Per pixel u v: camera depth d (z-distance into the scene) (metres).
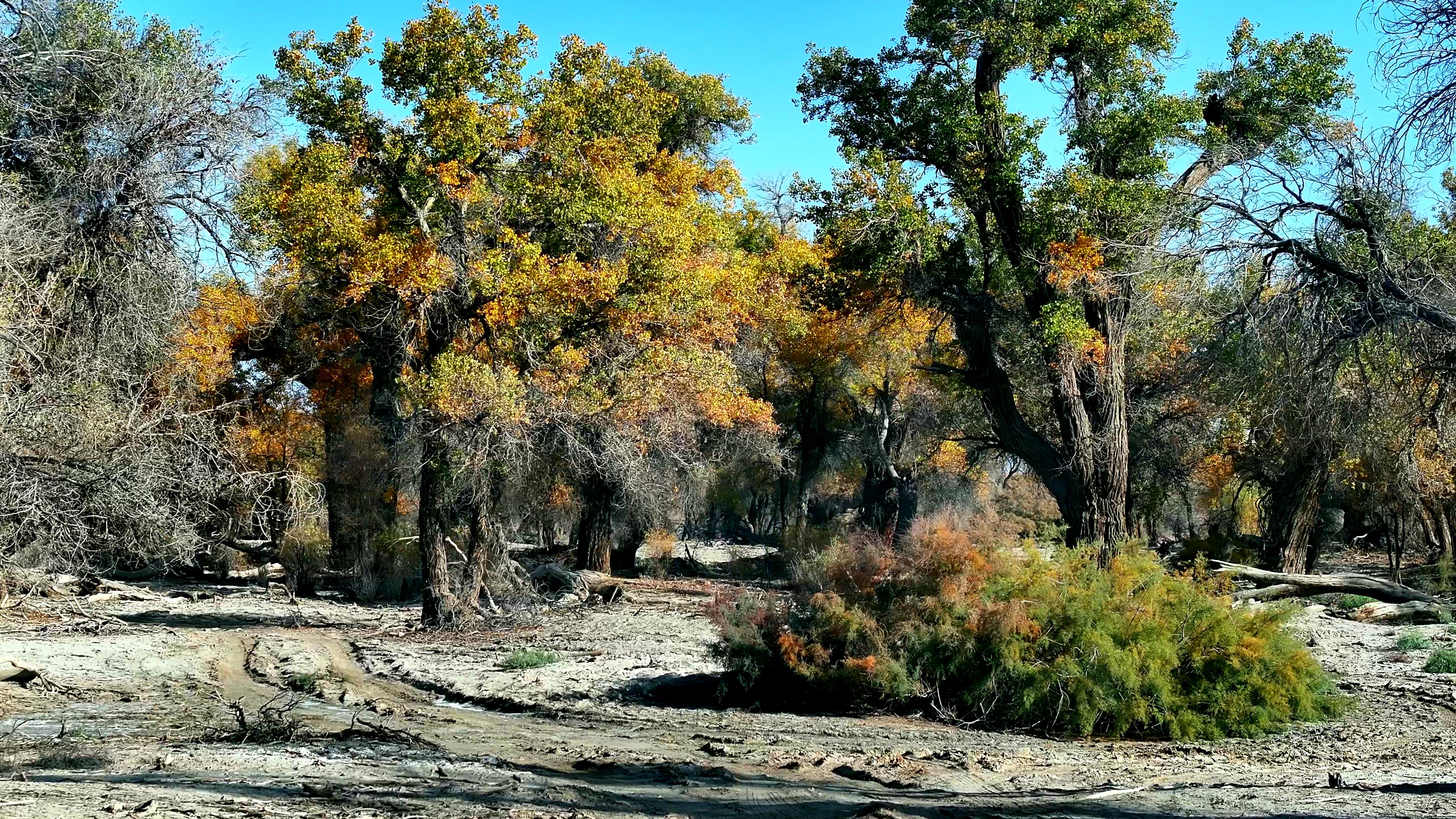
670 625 28.47
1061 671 14.30
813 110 29.61
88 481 14.80
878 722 14.92
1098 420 27.05
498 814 8.02
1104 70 27.53
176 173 16.53
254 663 20.86
